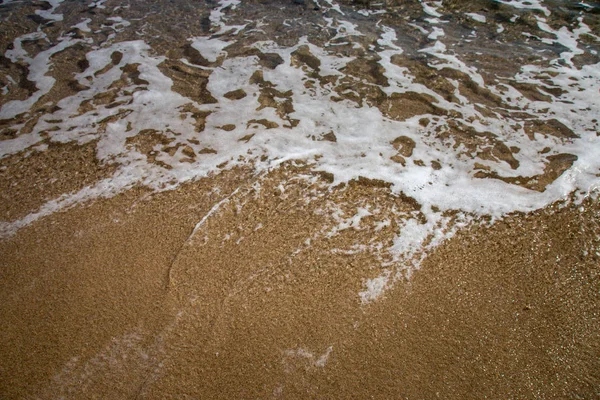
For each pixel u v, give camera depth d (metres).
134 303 2.44
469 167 3.35
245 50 4.75
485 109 3.92
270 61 4.56
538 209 3.02
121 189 3.15
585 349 2.27
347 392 2.10
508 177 3.27
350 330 2.33
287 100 4.02
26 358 2.21
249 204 3.04
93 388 2.11
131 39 4.95
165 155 3.44
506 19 5.33
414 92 4.12
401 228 2.90
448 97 4.06
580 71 4.42
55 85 4.21
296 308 2.43
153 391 2.10
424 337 2.31
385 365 2.19
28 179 3.22
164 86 4.20
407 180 3.24
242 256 2.71
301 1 5.77
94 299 2.46
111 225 2.88
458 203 3.07
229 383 2.13
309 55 4.66
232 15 5.45
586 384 2.14
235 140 3.58
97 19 5.36
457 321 2.38
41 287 2.51
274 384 2.13
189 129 3.70
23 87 4.19
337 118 3.81
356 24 5.27
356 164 3.36
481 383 2.14
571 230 2.88
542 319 2.40
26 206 3.01
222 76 4.34
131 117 3.82
